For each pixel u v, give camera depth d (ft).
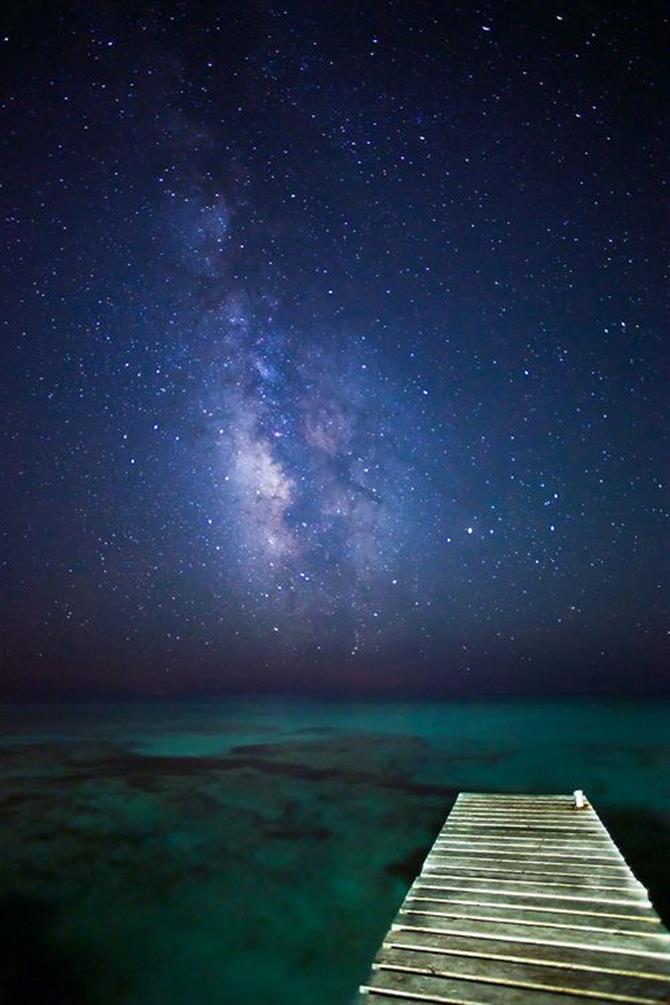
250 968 20.20
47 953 21.29
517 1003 11.15
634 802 40.75
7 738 78.95
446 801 42.93
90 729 90.63
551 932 13.80
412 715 111.34
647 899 15.55
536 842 20.97
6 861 30.78
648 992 11.29
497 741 72.84
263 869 29.25
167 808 41.50
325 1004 18.10
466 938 13.65
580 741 71.41
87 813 40.32
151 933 22.72
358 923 23.45
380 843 33.22
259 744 72.54
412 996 11.46
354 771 54.54
